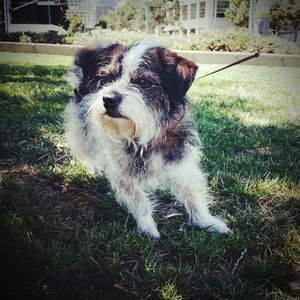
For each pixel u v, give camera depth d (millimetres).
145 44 486
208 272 455
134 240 488
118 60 479
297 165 621
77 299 425
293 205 551
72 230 513
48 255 463
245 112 714
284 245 490
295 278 454
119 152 506
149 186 526
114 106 450
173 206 573
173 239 501
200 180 536
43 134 687
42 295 435
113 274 455
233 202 558
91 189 583
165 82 475
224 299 427
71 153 634
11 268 461
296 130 687
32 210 531
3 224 510
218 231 515
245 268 464
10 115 710
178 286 435
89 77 513
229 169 604
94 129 518
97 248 480
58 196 566
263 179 590
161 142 493
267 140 666
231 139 664
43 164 628
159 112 477
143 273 455
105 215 540
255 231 511
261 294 429
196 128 596
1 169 615
